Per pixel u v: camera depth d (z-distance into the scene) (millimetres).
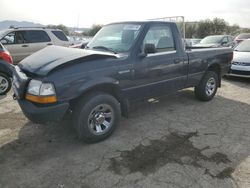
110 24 5270
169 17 6305
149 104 5953
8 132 4398
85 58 3746
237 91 7348
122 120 4980
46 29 10617
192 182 3111
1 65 6578
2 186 3021
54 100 3475
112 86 4062
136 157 3658
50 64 3615
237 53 8812
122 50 4414
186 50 5453
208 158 3645
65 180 3141
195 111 5547
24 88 3623
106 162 3525
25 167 3396
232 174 3277
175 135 4371
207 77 5992
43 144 4016
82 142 4082
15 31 9953
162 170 3348
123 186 3039
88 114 3814
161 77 4848
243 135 4402
